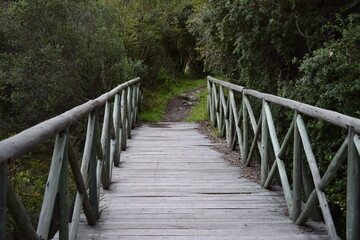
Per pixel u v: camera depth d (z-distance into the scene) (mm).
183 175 4312
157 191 3717
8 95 8578
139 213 3123
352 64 3379
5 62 8219
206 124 8148
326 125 3506
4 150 1207
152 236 2664
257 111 5516
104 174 3588
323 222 2926
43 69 8039
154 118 8992
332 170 2211
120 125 5266
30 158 5930
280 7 4508
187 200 3457
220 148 5828
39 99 8188
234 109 5473
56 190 1777
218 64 7262
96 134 2959
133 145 6059
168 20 12781
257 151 4637
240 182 4047
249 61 5430
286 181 3203
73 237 2352
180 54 14539
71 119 2080
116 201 3420
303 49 4918
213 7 5941
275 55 5312
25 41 8383
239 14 4957
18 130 8383
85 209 2674
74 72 8227
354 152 1855
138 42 10836
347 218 1910
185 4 13109
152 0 12242
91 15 8805
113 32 8820
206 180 4117
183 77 14938
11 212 1318
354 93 3414
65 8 8320
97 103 2904
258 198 3520
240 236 2666
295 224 2889
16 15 8234
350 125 1881
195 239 2613
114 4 10953
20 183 3752
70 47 8336
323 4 4453
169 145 6055
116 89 4742
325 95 3465
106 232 2732
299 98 4105
